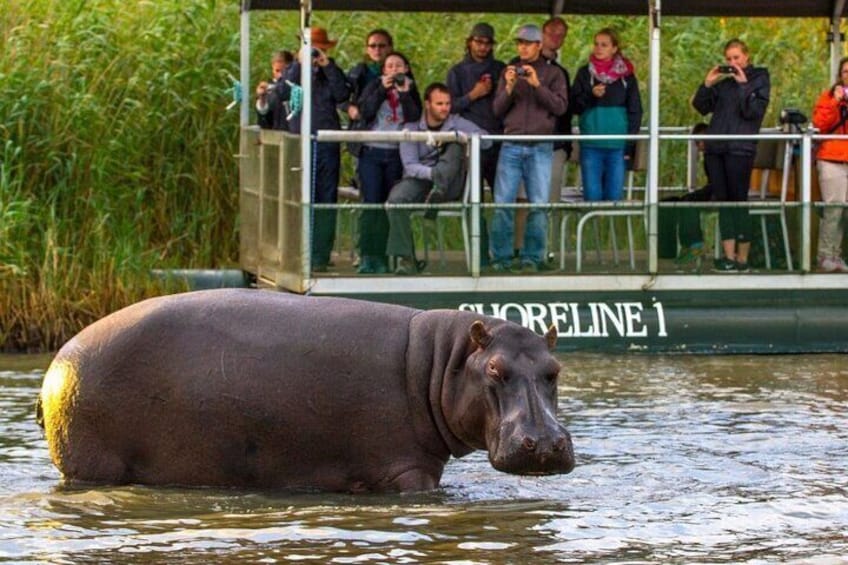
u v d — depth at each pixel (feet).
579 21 136.26
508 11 111.34
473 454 70.64
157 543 52.90
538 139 98.78
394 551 52.03
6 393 83.71
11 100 113.80
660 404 81.25
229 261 119.44
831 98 103.50
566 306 99.76
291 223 99.66
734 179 103.04
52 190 111.34
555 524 56.24
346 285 98.07
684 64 132.57
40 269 103.60
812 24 140.46
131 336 61.36
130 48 120.78
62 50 116.47
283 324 61.16
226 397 60.34
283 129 104.83
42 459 67.46
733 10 112.27
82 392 61.57
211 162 119.65
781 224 101.76
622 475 65.05
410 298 98.78
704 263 101.24
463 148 98.84
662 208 100.73
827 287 101.86
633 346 99.50
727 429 74.90
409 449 60.75
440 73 130.41
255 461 60.80
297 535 53.98
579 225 100.17
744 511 58.75
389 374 60.64
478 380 58.65
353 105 104.47
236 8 126.31
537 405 56.85
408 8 109.09
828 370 93.30
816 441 72.08
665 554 52.31
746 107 102.78
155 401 60.90
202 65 120.98
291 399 60.23
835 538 54.80
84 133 114.01
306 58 95.96
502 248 99.55
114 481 61.72
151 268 107.04
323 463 60.85
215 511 57.57
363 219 98.22
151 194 117.91
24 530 54.70
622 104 103.55
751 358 98.12
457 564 50.55
